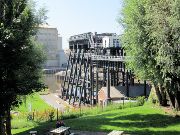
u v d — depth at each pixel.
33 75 24.98
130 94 70.19
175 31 23.69
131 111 35.12
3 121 23.95
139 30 29.52
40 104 78.25
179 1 23.16
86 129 26.92
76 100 90.12
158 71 29.73
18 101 23.80
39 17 25.19
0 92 21.64
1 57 20.94
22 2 22.98
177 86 30.06
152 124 27.38
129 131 25.25
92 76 82.44
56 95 100.25
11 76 22.03
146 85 74.75
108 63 72.69
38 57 31.16
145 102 41.72
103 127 27.25
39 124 34.66
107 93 67.62
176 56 24.91
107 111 39.91
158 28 25.25
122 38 34.47
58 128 24.41
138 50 30.39
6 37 20.80
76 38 114.25
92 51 101.31
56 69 152.50
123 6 34.84
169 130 25.00
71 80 97.88
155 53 29.22
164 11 25.41
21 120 38.56
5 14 21.72
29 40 24.33
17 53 22.12
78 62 100.00
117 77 80.44
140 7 29.72
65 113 41.22
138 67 31.94
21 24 22.55
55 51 173.62
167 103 37.72
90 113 39.47
